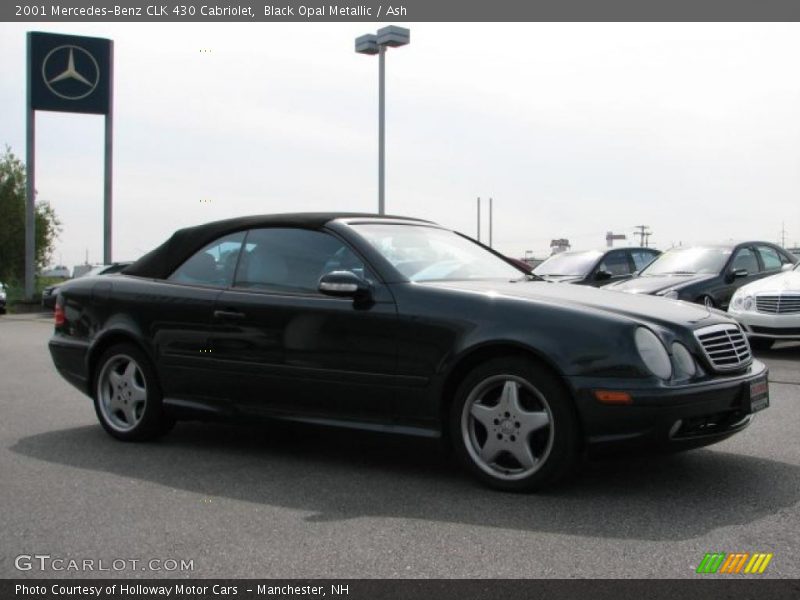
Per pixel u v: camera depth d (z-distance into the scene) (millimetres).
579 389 4504
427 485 4988
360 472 5336
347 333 5215
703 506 4465
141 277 6410
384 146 23312
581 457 4711
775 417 6805
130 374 6352
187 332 5930
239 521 4363
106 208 29281
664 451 4555
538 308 4742
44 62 29047
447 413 5000
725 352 4906
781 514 4316
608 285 13680
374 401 5148
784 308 10789
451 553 3822
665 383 4492
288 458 5762
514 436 4723
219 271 5980
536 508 4473
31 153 29641
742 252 13383
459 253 5945
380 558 3783
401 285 5160
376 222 5875
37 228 50969
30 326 20938
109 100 29406
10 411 7809
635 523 4195
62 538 4137
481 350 4828
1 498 4848
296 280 5574
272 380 5520
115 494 4914
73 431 6828
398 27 22719
